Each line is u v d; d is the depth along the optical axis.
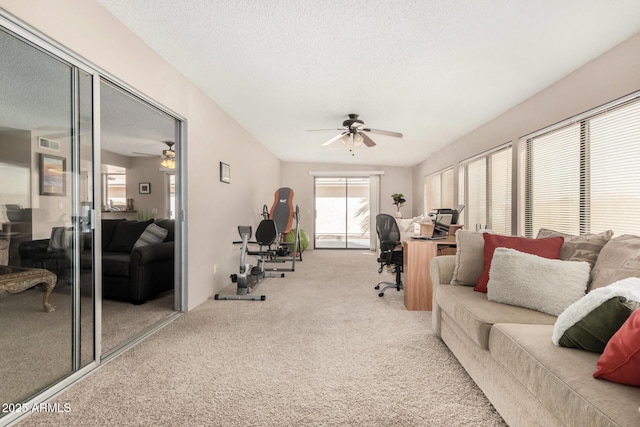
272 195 7.37
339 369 2.08
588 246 2.04
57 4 1.77
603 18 2.18
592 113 2.79
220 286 4.18
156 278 3.72
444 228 3.89
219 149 4.11
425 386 1.88
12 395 1.61
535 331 1.54
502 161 4.37
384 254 4.37
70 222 1.92
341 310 3.35
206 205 3.72
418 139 5.70
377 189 8.77
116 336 2.59
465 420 1.57
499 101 3.81
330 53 2.72
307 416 1.59
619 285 1.34
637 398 1.00
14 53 1.58
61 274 1.87
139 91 2.51
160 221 4.54
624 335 1.08
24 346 1.67
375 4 2.06
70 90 1.91
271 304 3.56
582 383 1.09
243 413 1.61
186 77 3.22
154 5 2.11
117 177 7.18
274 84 3.38
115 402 1.70
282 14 2.19
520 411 1.39
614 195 2.69
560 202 3.31
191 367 2.10
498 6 2.06
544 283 1.88
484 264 2.35
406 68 2.98
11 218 1.59
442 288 2.45
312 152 7.17
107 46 2.16
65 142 1.88
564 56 2.72
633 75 2.40
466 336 1.98
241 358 2.23
